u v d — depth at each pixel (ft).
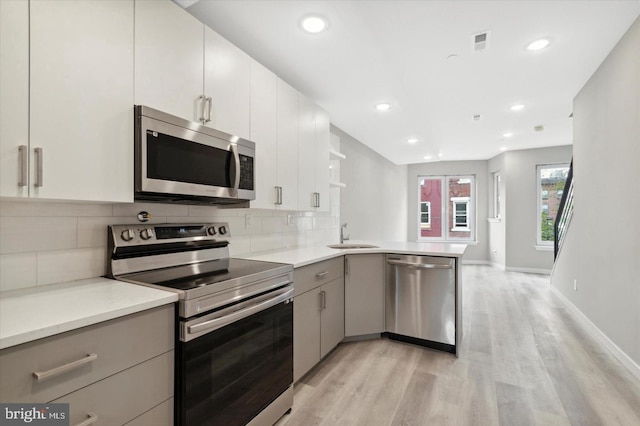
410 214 25.55
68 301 3.54
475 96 11.11
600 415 5.79
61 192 3.64
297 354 6.56
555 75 9.53
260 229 8.49
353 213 15.52
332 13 6.05
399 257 9.05
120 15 4.25
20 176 3.30
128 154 4.34
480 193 24.06
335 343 8.30
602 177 9.03
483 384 6.87
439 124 14.51
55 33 3.59
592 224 9.86
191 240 6.14
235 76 6.19
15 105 3.27
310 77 8.68
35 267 4.24
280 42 6.99
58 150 3.62
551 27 7.06
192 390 4.00
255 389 5.10
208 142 5.43
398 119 12.35
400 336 9.31
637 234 7.11
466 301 13.71
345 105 10.80
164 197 5.13
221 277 4.82
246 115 6.46
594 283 9.71
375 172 18.51
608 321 8.66
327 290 7.91
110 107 4.13
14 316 3.01
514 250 21.04
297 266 6.40
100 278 4.80
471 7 6.32
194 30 5.34
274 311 5.63
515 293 15.12
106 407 3.21
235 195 5.91
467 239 24.66
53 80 3.57
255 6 5.82
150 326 3.65
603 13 6.60
